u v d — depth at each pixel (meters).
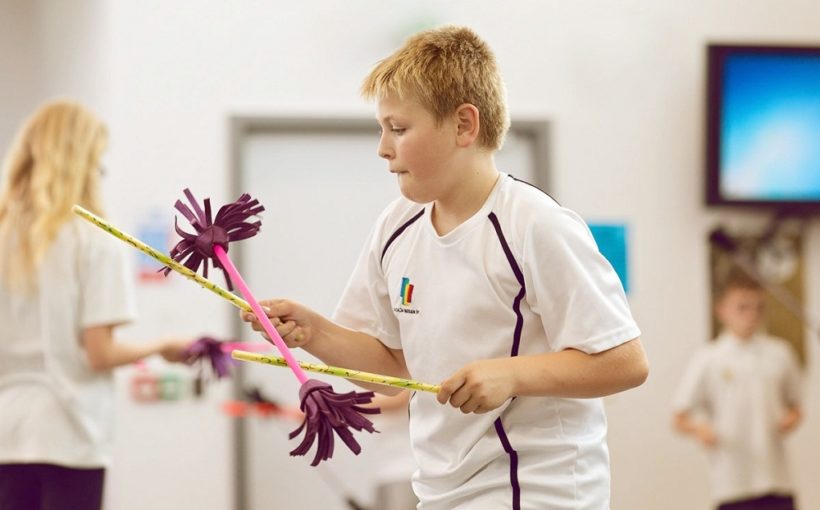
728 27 4.95
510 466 1.93
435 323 1.97
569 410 1.94
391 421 3.95
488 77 1.98
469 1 4.82
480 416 1.94
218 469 4.66
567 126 4.87
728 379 4.78
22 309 2.99
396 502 3.89
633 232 4.88
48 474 2.95
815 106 4.90
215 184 4.70
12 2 4.78
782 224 4.94
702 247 4.91
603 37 4.89
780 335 4.90
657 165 4.90
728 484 4.74
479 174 1.96
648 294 4.87
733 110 4.86
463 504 1.97
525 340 1.92
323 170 4.83
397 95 1.92
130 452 4.62
